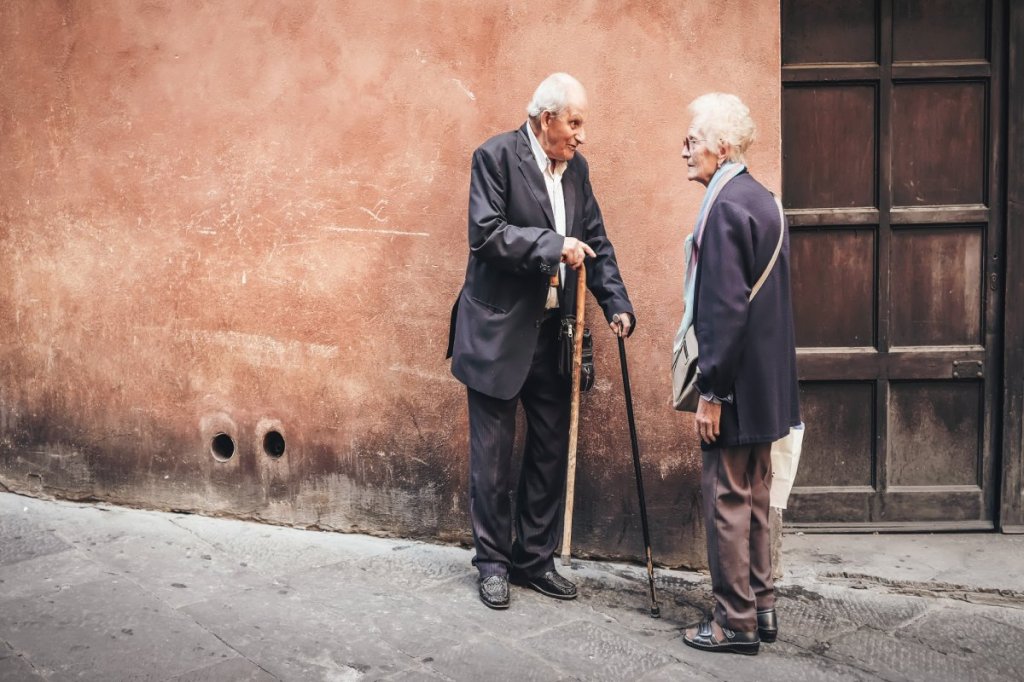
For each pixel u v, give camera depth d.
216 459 4.08
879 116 3.80
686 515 3.70
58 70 4.05
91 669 2.87
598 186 3.59
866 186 3.85
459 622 3.25
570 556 3.48
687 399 3.08
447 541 3.88
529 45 3.59
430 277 3.77
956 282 3.89
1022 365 3.88
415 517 3.90
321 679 2.86
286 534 3.95
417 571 3.64
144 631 3.11
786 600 3.51
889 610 3.45
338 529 3.98
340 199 3.81
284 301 3.92
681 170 3.54
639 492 3.37
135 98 3.98
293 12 3.77
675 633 3.24
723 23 3.45
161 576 3.52
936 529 3.99
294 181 3.85
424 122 3.70
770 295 2.94
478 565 3.47
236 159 3.90
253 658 2.96
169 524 4.02
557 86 3.17
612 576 3.66
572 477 3.38
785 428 3.03
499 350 3.31
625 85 3.53
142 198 4.02
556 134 3.20
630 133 3.55
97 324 4.13
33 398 4.25
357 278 3.83
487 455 3.40
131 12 3.93
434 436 3.84
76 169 4.08
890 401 3.96
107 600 3.31
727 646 3.10
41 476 4.28
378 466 3.91
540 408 3.46
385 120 3.73
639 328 3.62
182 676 2.85
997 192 3.82
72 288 4.14
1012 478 3.95
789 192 3.87
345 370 3.89
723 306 2.87
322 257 3.86
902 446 3.99
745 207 2.88
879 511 4.01
